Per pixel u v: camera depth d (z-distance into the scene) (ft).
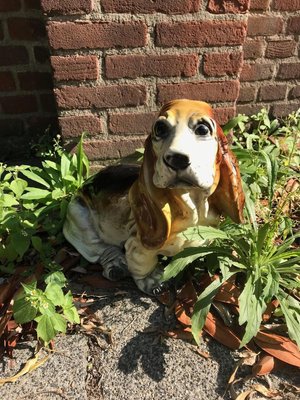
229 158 1.61
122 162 2.66
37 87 2.80
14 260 2.17
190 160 1.43
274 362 1.75
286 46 2.81
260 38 2.75
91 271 2.14
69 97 2.39
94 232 2.09
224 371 1.74
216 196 1.72
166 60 2.33
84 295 2.02
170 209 1.63
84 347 1.82
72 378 1.72
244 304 1.71
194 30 2.25
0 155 3.00
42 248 2.14
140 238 1.74
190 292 1.98
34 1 2.49
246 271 1.93
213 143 1.51
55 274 1.99
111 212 1.95
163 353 1.79
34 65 2.72
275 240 2.20
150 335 1.86
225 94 2.49
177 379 1.72
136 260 1.88
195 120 1.46
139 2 2.15
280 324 1.87
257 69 2.87
